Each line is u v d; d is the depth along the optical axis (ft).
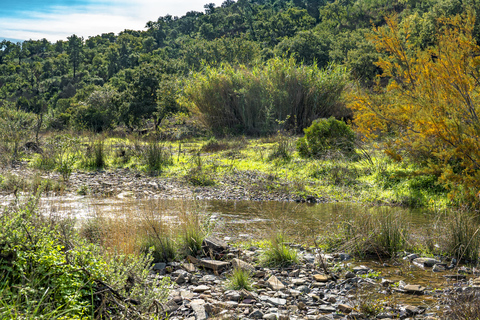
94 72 453.17
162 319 11.36
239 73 89.04
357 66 141.18
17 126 62.03
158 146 51.67
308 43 203.92
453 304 12.37
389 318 12.48
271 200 34.96
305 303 13.83
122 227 18.22
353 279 16.12
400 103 33.24
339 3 352.08
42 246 10.54
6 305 8.16
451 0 128.36
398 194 35.24
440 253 20.01
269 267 17.80
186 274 16.43
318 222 26.55
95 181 40.24
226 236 22.84
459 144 25.02
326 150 48.60
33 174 39.11
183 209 21.93
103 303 9.65
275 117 81.51
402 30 37.01
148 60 352.08
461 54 27.04
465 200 29.73
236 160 51.78
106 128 124.57
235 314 12.50
